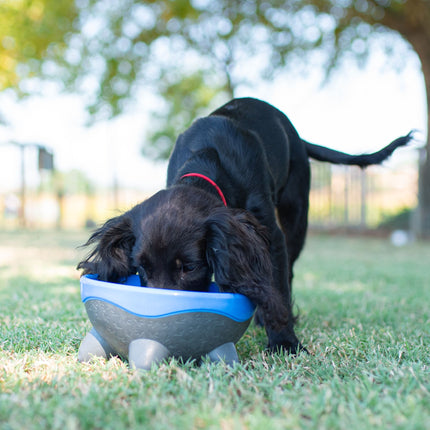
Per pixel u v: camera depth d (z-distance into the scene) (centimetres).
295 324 104
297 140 117
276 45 420
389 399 58
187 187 81
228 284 73
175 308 66
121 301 68
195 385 62
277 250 95
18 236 376
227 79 449
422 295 142
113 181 584
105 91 432
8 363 71
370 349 82
